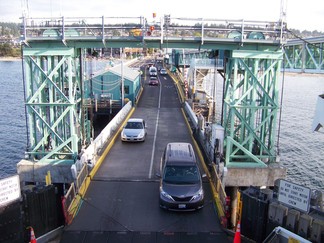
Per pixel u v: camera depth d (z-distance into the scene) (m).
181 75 61.44
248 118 17.77
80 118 19.62
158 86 54.78
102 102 39.16
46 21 16.58
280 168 16.66
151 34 16.92
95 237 11.17
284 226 10.33
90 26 16.80
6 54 180.00
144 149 20.95
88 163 16.70
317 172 30.55
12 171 29.11
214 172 14.70
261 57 16.61
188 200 12.59
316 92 77.00
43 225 11.41
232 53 16.70
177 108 37.72
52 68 17.30
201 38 16.47
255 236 11.18
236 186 16.58
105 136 22.06
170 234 11.41
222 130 17.00
